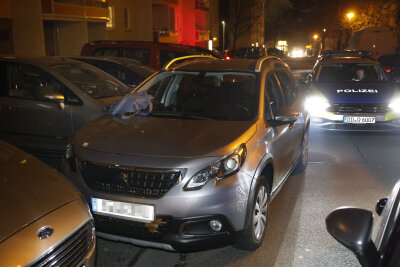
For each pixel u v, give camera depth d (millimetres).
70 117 5473
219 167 3166
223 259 3494
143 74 8180
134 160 3207
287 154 4547
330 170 5945
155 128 3734
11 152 3051
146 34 27719
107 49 11391
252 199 3303
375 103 7484
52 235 2256
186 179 3090
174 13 35188
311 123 7793
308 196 4926
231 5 51281
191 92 4367
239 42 59406
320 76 8938
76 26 19469
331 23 57094
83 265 2500
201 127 3705
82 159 3375
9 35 16141
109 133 3672
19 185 2555
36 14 16234
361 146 7324
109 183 3230
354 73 8883
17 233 2156
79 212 2512
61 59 6340
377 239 1685
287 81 5379
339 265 3383
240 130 3598
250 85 4250
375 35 22953
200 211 3045
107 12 21766
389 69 16141
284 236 3891
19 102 5676
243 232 3254
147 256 3596
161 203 3053
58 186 2664
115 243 3855
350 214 1640
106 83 6254
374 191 5086
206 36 44656
